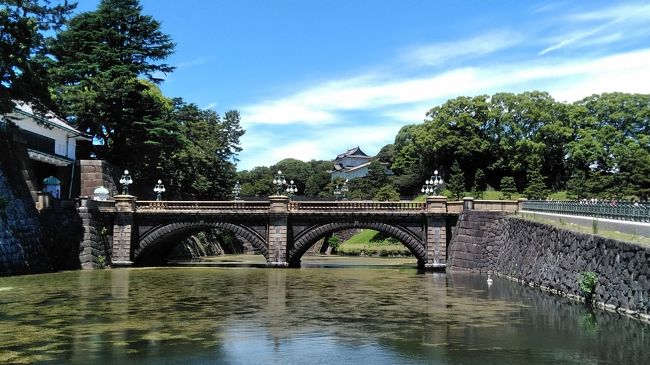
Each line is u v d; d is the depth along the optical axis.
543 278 34.00
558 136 94.56
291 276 45.03
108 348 18.23
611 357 16.78
